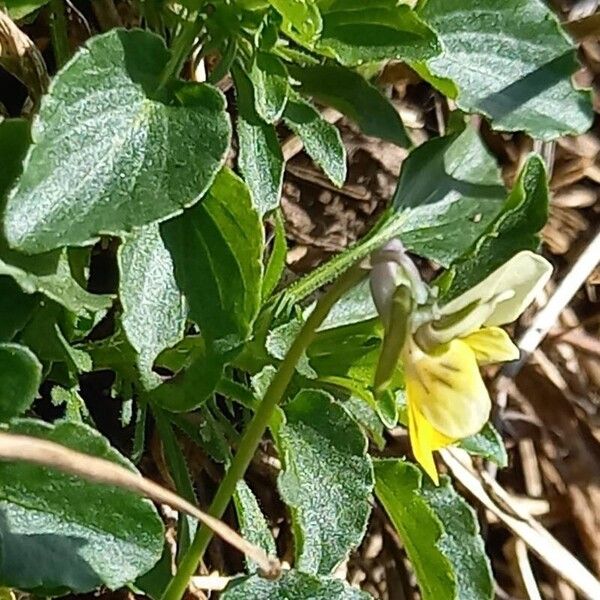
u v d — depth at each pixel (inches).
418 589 5.1
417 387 3.2
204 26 3.9
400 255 3.1
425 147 4.6
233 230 3.6
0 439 2.6
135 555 3.3
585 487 5.4
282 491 3.7
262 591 3.4
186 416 4.4
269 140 3.8
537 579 5.3
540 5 4.7
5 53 3.9
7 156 3.6
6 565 3.2
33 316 3.7
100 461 2.7
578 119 4.6
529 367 5.5
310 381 4.0
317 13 3.6
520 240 4.1
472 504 5.2
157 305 3.6
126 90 3.5
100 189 3.3
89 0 4.5
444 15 4.6
